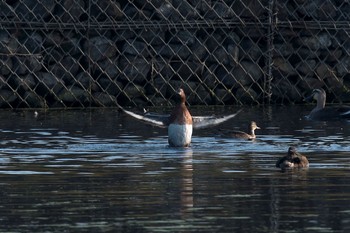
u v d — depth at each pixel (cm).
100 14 4059
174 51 4125
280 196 2114
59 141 2961
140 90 4094
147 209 1995
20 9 4003
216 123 2991
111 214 1955
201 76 4159
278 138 3072
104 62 4075
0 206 2020
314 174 2378
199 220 1906
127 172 2403
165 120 2878
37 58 4006
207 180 2300
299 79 4256
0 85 3994
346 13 4284
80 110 3950
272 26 4175
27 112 3859
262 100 4206
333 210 1984
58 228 1850
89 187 2211
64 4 4016
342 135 3145
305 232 1825
